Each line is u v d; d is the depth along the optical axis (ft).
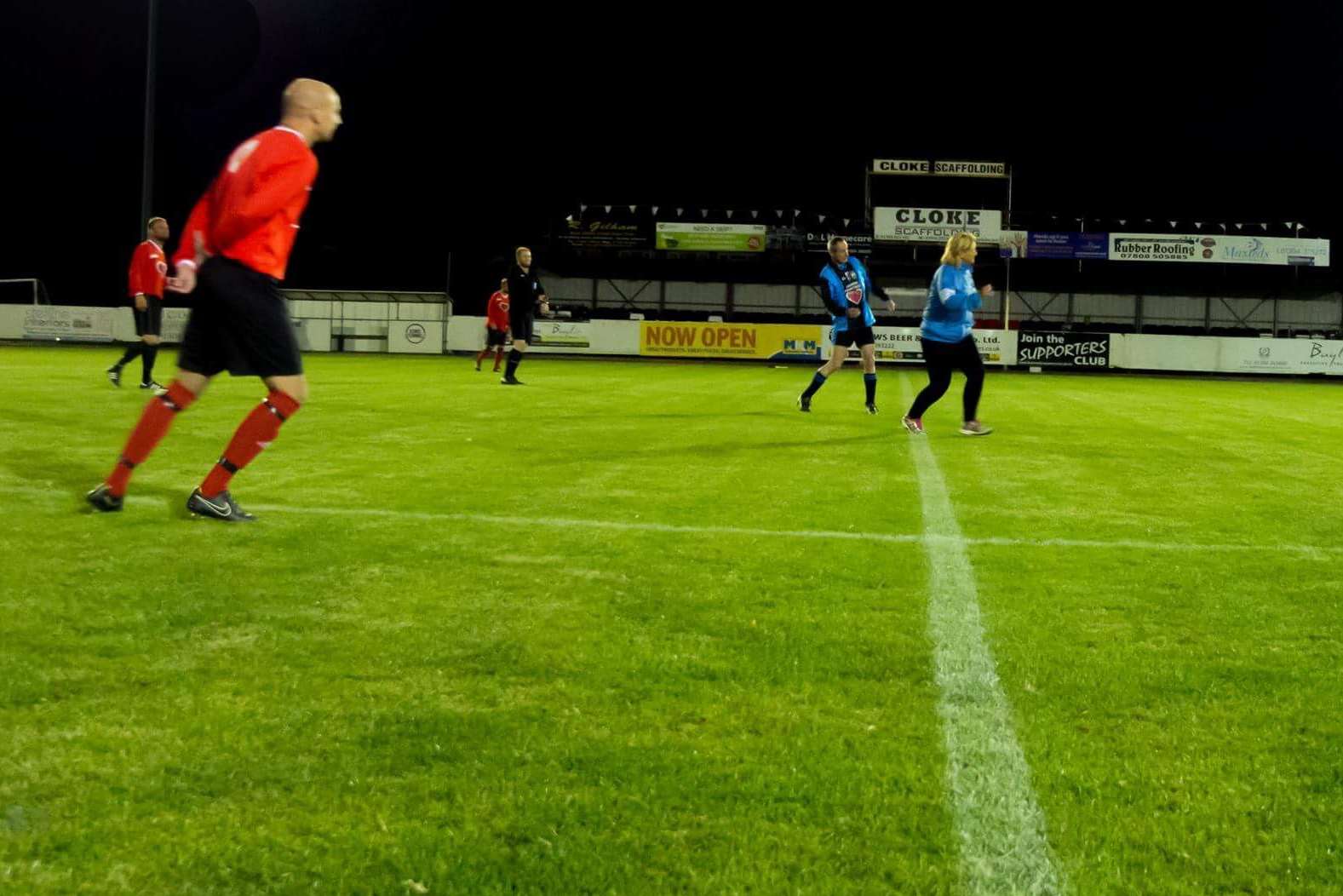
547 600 10.52
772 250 114.42
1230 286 121.49
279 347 13.88
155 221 36.32
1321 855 5.80
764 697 7.98
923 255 119.14
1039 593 11.21
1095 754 7.06
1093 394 51.88
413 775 6.57
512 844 5.79
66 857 5.57
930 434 27.94
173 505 14.85
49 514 13.92
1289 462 23.59
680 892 5.36
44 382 38.88
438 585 11.03
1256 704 8.02
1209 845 5.89
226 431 23.95
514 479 18.51
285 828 5.92
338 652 8.84
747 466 20.93
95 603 10.00
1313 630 9.97
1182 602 10.92
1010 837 5.94
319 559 12.03
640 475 19.26
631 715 7.58
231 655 8.69
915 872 5.57
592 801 6.26
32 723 7.22
